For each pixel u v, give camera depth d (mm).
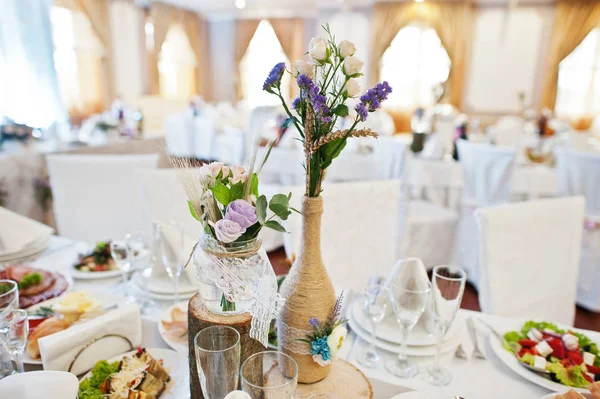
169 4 8180
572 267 1446
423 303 815
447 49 7676
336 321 778
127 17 7281
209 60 9789
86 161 1892
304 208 733
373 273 1628
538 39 7371
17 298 814
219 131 5816
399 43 8023
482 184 2783
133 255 1087
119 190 1945
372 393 750
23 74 4746
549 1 7137
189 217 1670
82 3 6301
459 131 3973
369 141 3555
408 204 2820
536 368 825
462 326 1006
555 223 1408
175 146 6016
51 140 3766
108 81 6910
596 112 7375
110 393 716
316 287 744
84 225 1958
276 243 3076
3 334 718
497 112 7820
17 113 4707
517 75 7594
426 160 3150
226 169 667
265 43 9273
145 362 788
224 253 639
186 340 911
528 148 3410
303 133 692
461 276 840
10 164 2832
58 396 618
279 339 784
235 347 607
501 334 952
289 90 8289
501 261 1321
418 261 959
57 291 1101
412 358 903
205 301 680
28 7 4719
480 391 795
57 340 764
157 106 7836
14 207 2881
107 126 4152
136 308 883
